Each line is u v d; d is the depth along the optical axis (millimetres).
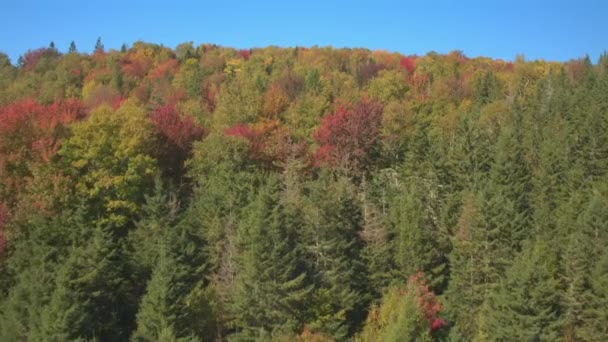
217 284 40719
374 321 39312
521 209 49312
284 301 37438
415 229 43938
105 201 46312
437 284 44750
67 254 37969
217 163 53906
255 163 56750
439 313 41438
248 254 38094
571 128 61188
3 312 35656
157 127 56812
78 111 57156
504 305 37875
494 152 56656
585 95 71750
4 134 46625
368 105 65625
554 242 44125
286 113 74500
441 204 51750
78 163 45656
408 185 55031
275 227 38844
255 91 78188
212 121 73000
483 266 42656
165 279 35719
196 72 105188
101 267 36219
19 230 40594
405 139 65562
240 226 40406
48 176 43812
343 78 104750
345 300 39688
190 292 37406
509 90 91375
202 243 44188
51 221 40125
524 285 37594
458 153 56406
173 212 43469
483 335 39031
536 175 54344
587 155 54969
